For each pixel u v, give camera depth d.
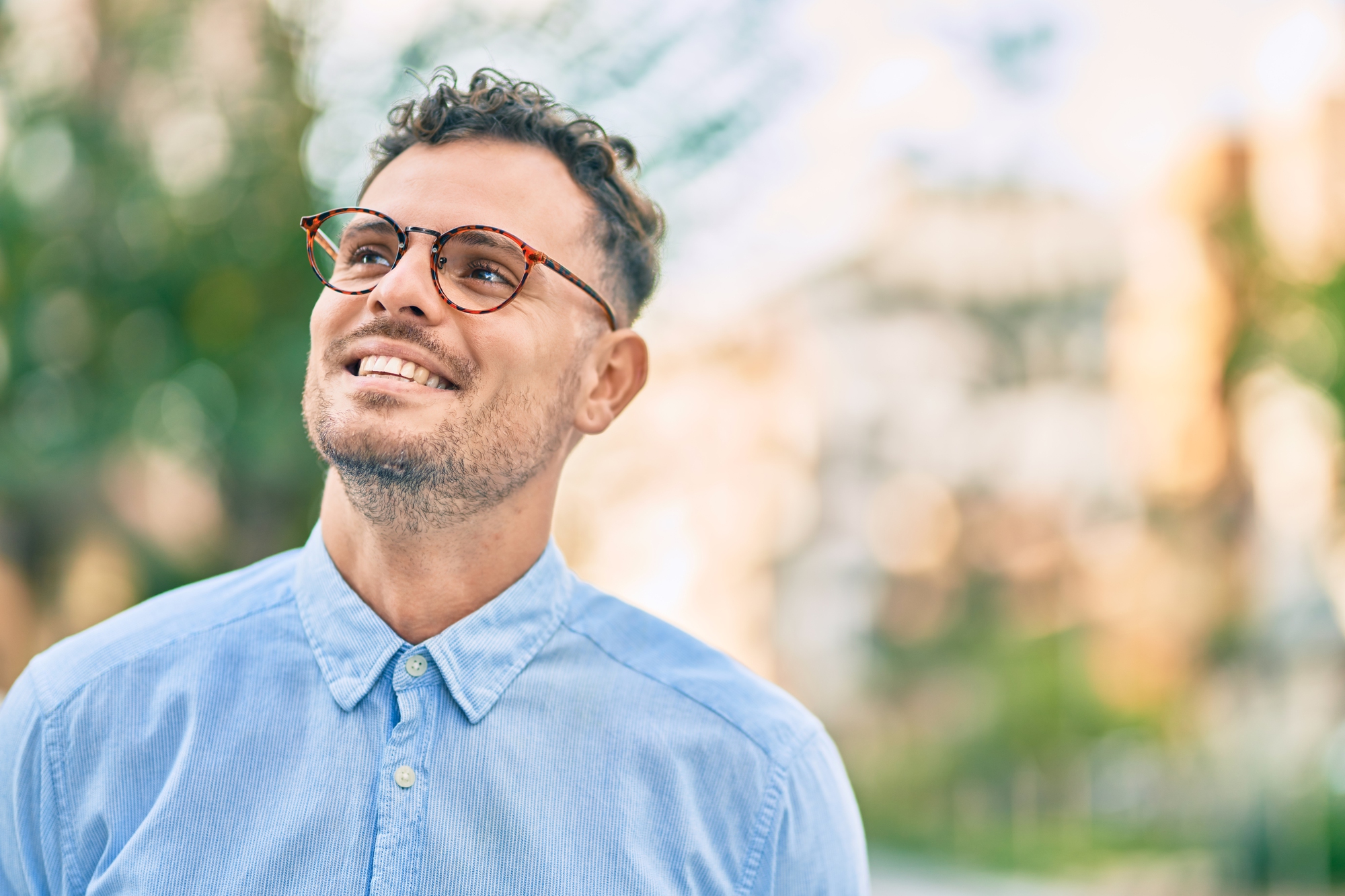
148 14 5.93
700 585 14.77
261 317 5.66
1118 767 17.91
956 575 20.91
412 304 1.48
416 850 1.41
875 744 19.44
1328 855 12.81
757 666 19.52
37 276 5.82
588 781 1.50
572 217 1.65
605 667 1.60
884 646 20.05
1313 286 15.77
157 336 5.82
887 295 20.55
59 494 6.08
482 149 1.61
